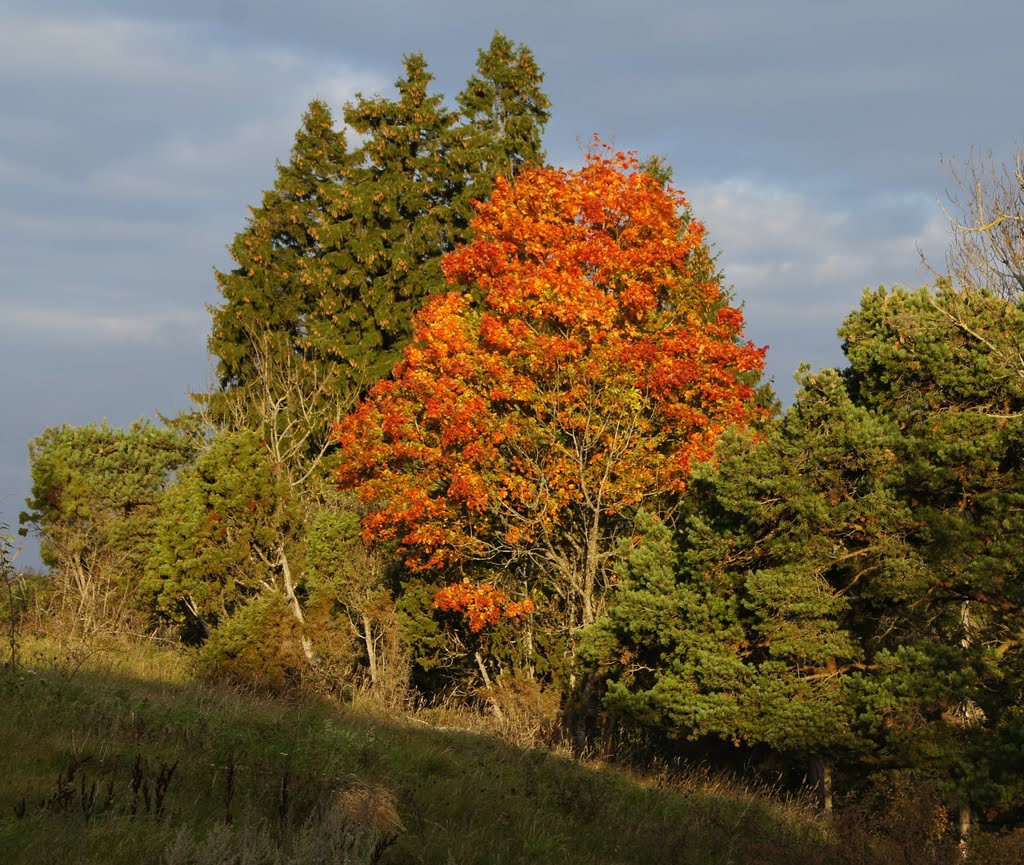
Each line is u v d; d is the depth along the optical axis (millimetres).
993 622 18219
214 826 8242
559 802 13898
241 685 23922
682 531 22000
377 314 44625
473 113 47562
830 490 18781
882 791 16156
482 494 26188
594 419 26391
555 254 27781
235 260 47625
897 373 18953
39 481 32969
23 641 23594
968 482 17594
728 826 13977
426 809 11594
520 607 26484
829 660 18438
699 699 19141
